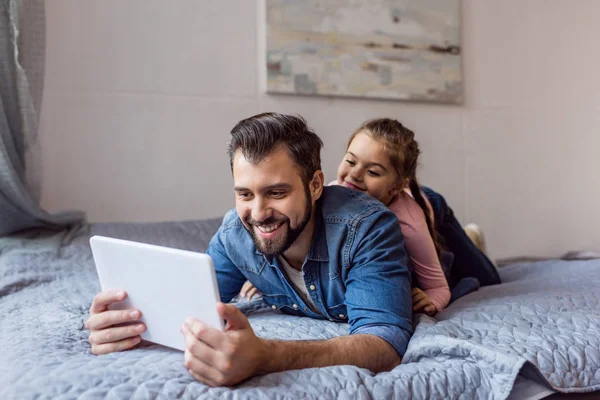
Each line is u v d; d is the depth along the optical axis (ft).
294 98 8.67
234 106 8.40
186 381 2.72
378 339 3.23
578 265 6.54
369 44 8.93
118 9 7.82
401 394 2.83
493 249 10.10
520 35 10.23
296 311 4.25
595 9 10.59
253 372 2.81
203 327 2.70
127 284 3.18
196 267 2.77
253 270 4.06
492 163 10.05
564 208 10.53
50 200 7.52
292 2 8.49
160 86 8.04
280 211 3.26
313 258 3.78
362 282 3.52
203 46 8.22
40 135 7.41
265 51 8.40
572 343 3.46
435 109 9.59
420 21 9.29
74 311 4.44
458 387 2.97
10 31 6.28
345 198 3.89
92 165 7.73
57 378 2.66
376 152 4.77
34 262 5.65
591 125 10.64
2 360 3.14
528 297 4.50
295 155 3.28
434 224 5.55
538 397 3.05
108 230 6.75
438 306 4.50
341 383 2.79
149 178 8.00
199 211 8.27
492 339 3.52
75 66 7.63
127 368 2.81
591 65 10.62
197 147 8.23
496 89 10.07
